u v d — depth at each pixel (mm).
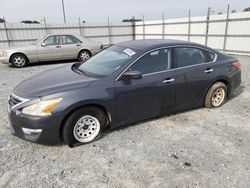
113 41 19875
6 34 16016
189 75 4031
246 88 6109
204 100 4531
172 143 3348
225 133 3646
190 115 4332
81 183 2541
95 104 3254
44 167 2826
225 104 4910
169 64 3854
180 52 3990
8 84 7230
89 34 18703
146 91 3609
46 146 3291
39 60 10789
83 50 11586
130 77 3338
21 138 3205
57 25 17469
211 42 14188
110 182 2547
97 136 3424
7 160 2971
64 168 2803
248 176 2621
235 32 12703
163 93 3803
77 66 4266
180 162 2891
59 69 4176
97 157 3020
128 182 2543
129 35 20594
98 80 3326
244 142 3369
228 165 2824
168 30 17141
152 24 18484
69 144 3217
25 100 3008
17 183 2547
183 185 2482
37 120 2928
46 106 2941
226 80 4590
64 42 11141
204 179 2574
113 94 3332
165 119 4156
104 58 4035
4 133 3711
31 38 16875
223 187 2449
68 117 3113
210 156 3016
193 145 3289
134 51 3707
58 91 3064
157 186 2475
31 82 3531
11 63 10328
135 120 3730
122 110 3492
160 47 3803
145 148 3219
